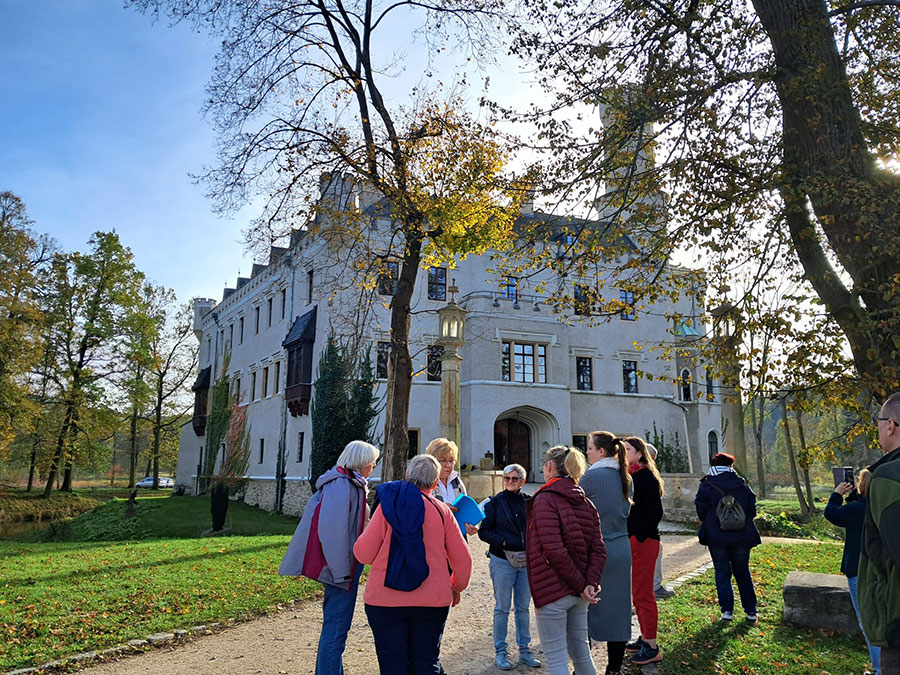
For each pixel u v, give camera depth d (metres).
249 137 15.20
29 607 8.16
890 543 3.05
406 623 4.25
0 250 33.00
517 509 6.20
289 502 28.55
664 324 36.09
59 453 38.25
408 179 15.08
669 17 9.07
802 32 7.45
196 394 45.56
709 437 35.91
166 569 10.96
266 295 35.38
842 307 7.35
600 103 9.30
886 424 3.62
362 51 16.31
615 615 5.35
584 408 32.88
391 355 16.47
